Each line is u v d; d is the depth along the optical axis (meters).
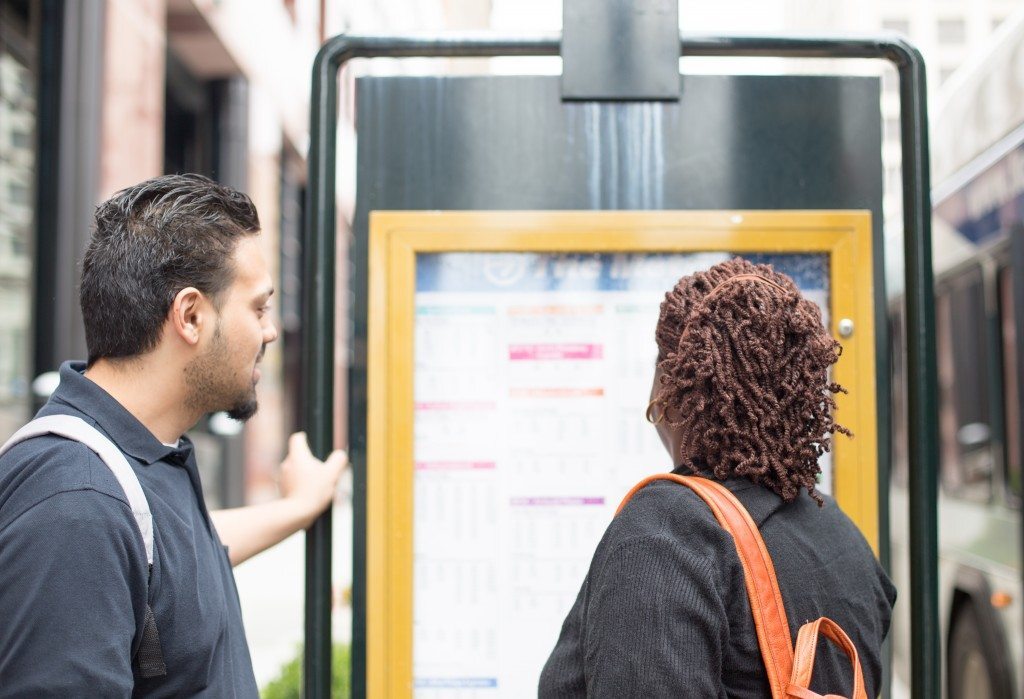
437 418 2.12
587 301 2.13
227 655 1.68
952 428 4.97
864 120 2.13
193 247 1.64
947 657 4.98
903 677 5.21
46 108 8.95
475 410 2.12
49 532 1.41
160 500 1.59
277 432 19.75
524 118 2.12
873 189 2.12
